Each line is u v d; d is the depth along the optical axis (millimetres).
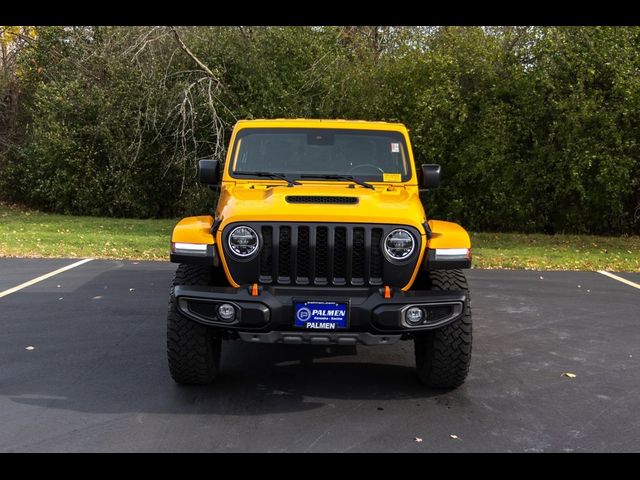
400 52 16734
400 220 4551
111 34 19000
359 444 3992
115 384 5012
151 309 7629
